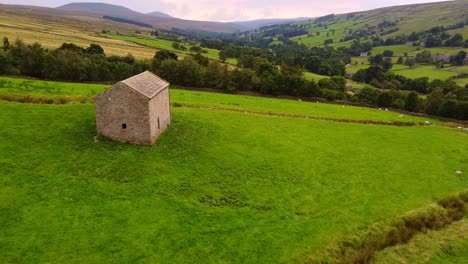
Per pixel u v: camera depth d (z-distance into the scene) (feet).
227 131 173.88
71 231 93.71
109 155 133.18
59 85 233.35
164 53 386.73
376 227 110.11
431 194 133.49
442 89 367.45
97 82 288.51
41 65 277.23
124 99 138.31
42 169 120.47
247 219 107.34
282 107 252.01
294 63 540.93
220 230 100.83
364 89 348.79
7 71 265.54
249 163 143.02
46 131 144.97
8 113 157.07
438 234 114.01
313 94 325.42
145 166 129.08
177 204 110.42
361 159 160.56
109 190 113.60
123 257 87.35
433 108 293.23
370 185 136.05
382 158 164.14
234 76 318.24
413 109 305.73
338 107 280.92
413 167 156.66
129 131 142.10
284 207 115.96
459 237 112.98
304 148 166.61
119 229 96.43
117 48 453.58
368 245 103.65
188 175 127.95
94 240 91.61
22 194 106.63
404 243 108.47
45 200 105.19
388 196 128.88
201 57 376.48
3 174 114.73
